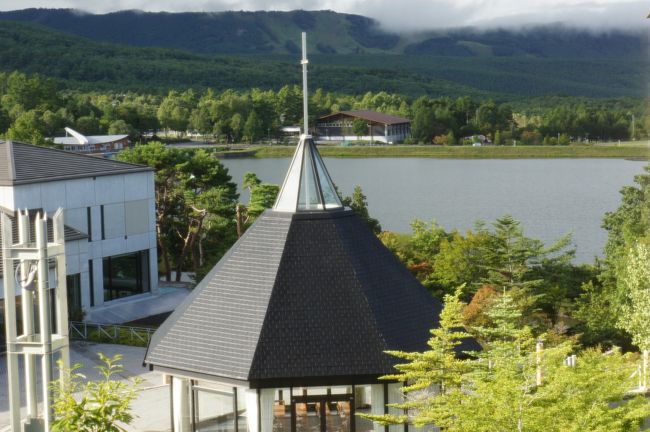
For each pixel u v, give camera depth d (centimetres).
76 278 5519
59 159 5778
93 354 4541
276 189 6625
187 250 6706
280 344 2817
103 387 2497
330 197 3134
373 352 2819
